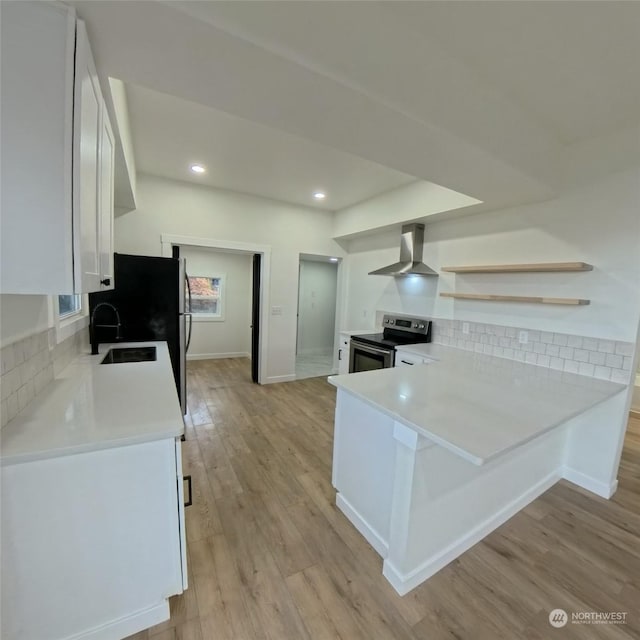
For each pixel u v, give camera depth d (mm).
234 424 3283
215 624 1323
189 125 2416
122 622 1237
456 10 1242
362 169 3158
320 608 1408
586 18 1247
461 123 1605
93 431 1154
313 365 5918
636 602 1495
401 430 1445
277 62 1146
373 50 1279
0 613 1039
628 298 2121
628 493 2324
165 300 3002
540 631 1351
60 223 945
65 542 1105
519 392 1863
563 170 2379
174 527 1275
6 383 1175
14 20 867
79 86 938
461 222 3287
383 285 4449
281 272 4625
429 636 1312
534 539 1861
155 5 933
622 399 2164
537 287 2613
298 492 2211
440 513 1585
